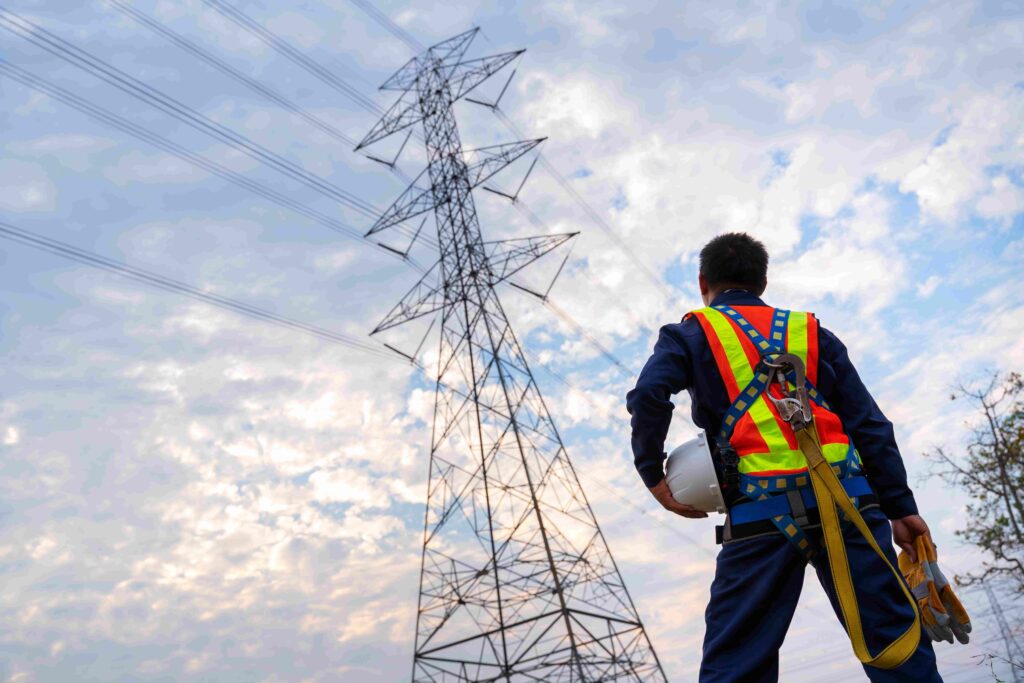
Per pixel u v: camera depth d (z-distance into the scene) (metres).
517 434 36.28
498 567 34.19
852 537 2.93
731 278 3.45
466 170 43.12
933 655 2.91
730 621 2.95
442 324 39.91
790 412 3.02
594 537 34.41
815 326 3.23
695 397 3.18
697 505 3.09
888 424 3.14
